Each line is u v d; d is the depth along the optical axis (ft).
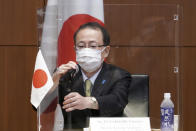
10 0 42.50
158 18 20.33
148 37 20.40
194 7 42.45
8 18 42.52
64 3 20.27
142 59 20.47
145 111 20.47
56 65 19.95
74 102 19.81
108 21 20.40
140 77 20.45
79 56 19.90
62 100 19.88
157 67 20.48
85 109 19.76
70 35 20.06
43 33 19.86
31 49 42.68
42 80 19.90
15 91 42.70
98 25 20.35
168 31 20.35
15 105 42.78
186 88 42.70
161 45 20.40
